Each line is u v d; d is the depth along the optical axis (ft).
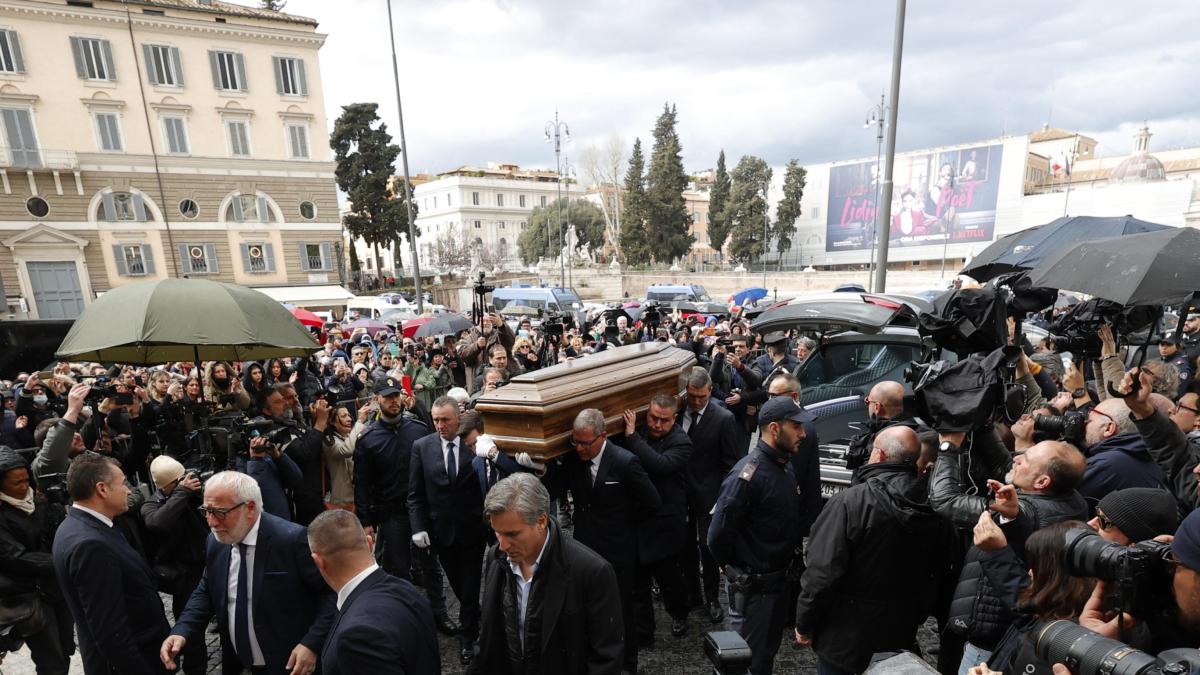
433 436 13.41
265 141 103.96
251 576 9.21
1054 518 7.22
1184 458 8.71
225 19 99.25
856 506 8.45
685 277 160.66
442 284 142.10
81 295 93.35
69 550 8.80
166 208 97.81
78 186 91.40
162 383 23.24
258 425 12.95
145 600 9.54
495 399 10.78
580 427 10.30
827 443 17.38
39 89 87.86
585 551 7.83
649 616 12.66
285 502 12.77
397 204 142.31
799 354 23.12
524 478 7.52
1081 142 225.76
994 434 8.20
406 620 6.90
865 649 8.55
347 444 15.60
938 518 8.22
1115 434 9.89
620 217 202.90
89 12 89.10
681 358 15.08
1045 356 17.99
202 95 98.53
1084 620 6.03
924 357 17.16
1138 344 17.72
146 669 9.12
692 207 251.19
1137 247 11.23
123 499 9.60
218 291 12.35
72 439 12.26
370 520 14.47
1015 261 16.40
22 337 40.73
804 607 8.89
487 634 8.11
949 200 165.78
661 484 12.18
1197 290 10.14
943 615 9.29
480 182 247.50
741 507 10.61
